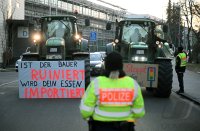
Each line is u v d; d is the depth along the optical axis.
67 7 76.38
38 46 19.98
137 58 18.22
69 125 11.20
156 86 17.59
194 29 61.03
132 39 18.92
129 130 5.44
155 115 13.04
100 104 5.42
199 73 37.72
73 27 20.59
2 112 13.52
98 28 88.69
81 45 20.62
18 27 46.19
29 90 17.56
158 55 18.41
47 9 69.88
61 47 19.28
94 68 30.98
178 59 19.39
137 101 5.50
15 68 40.62
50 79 17.55
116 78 5.45
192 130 10.80
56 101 16.41
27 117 12.51
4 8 45.56
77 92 17.55
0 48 45.62
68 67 17.55
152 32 18.89
